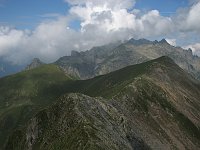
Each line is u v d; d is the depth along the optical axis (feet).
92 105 395.75
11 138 438.81
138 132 440.04
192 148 527.40
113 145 326.85
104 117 390.83
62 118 368.89
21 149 402.72
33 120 404.98
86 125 333.21
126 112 483.10
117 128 394.11
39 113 405.18
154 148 444.14
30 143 390.21
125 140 379.55
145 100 569.23
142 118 522.47
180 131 550.36
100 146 305.94
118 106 474.90
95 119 364.79
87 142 305.73
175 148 499.10
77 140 313.12
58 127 361.71
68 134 331.36
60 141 332.19
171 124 552.82
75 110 364.79
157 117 547.90
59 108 387.14
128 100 544.62
